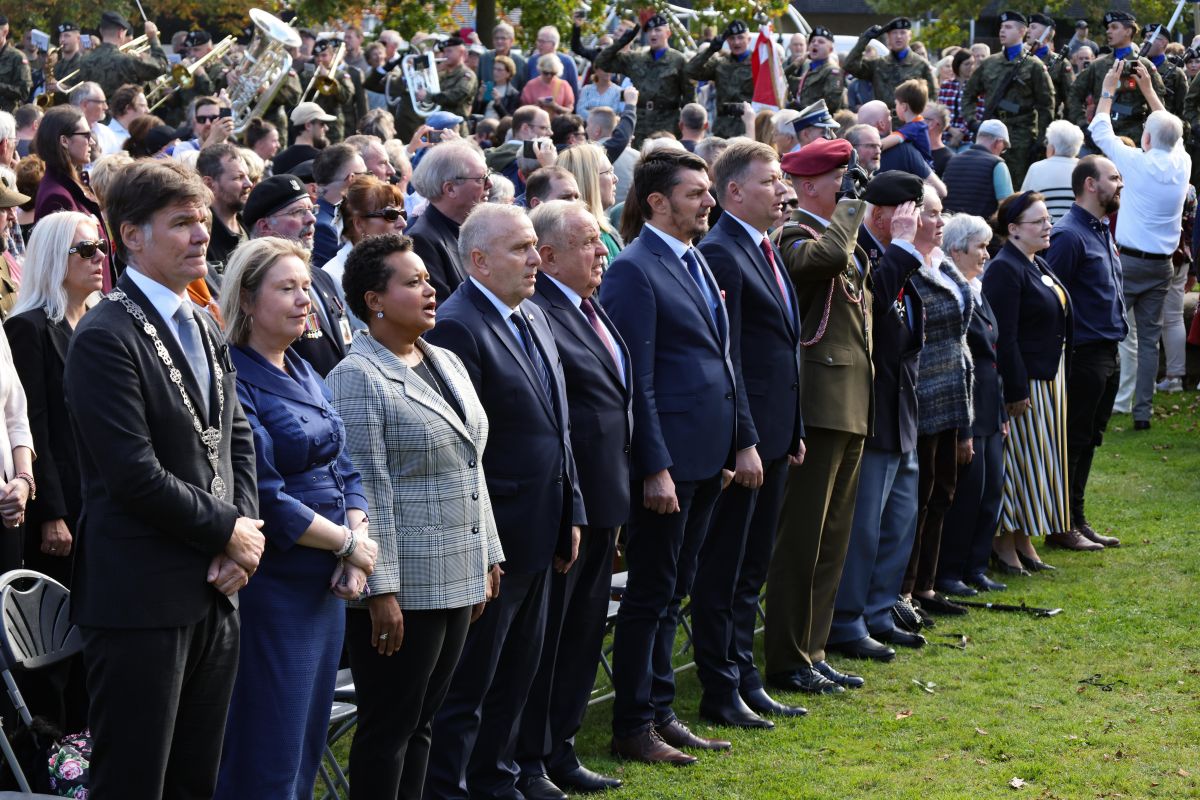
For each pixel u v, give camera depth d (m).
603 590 4.86
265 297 3.74
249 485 3.53
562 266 4.77
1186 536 8.24
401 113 13.25
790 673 5.96
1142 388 10.79
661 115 13.59
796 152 5.95
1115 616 6.91
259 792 3.66
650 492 4.99
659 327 5.11
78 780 4.22
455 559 3.94
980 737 5.41
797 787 4.93
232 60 12.16
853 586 6.41
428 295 3.97
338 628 3.78
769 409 5.48
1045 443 7.73
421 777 4.08
